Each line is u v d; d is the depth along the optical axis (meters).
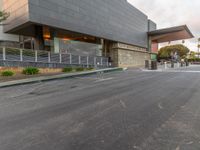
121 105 6.01
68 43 24.36
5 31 21.55
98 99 7.03
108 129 4.00
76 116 5.02
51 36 22.14
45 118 4.94
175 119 4.49
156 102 6.23
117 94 7.86
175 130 3.83
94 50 28.48
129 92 8.23
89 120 4.65
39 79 13.11
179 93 7.62
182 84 10.07
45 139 3.62
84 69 22.05
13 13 19.30
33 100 7.27
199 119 4.45
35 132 3.99
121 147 3.18
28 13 16.81
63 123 4.50
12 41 25.66
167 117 4.66
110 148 3.16
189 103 5.96
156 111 5.21
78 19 22.45
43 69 17.77
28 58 16.89
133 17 36.19
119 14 31.31
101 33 26.55
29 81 12.27
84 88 9.81
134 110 5.39
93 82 12.16
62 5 20.30
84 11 23.47
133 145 3.23
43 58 18.20
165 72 18.44
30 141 3.54
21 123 4.61
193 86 9.31
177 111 5.14
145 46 41.72
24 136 3.80
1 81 12.23
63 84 11.55
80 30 22.70
